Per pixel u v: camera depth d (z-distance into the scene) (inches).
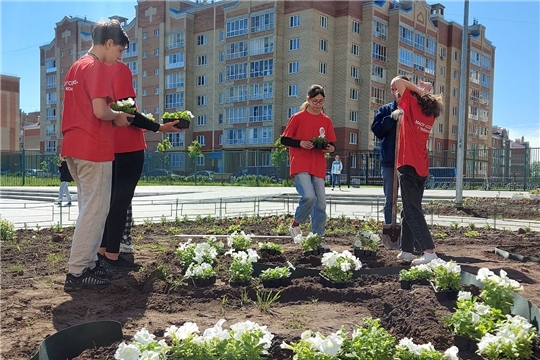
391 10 1972.2
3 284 162.2
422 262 187.3
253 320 130.5
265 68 1889.8
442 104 202.4
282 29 1857.8
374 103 1907.0
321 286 162.6
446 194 850.8
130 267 188.4
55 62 2780.5
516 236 303.9
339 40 1845.5
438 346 109.7
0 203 652.7
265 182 1358.3
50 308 136.7
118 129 186.7
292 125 240.1
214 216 436.8
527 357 100.9
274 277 164.4
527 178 1151.0
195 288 159.0
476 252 240.2
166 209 535.8
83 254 155.9
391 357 94.2
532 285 165.8
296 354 93.0
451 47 2299.5
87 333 111.5
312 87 241.0
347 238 292.8
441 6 2335.1
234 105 1985.7
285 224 358.6
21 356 104.7
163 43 2213.3
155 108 2272.4
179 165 1827.0
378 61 1924.2
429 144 2187.5
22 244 247.1
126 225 212.7
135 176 189.9
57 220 390.0
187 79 2156.7
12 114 2677.2
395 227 227.9
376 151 1841.8
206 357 90.8
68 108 158.6
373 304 144.7
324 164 246.5
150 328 122.3
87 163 155.3
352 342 95.9
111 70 188.9
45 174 1566.2
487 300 132.2
